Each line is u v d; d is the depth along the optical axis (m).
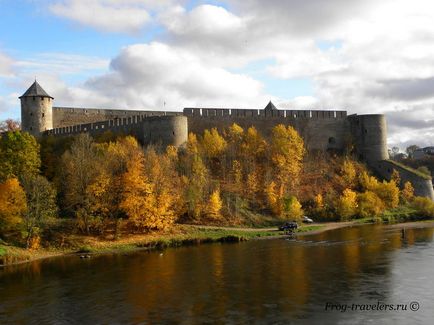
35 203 46.84
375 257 36.06
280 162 72.38
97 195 50.25
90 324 22.83
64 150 68.00
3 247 41.75
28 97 84.81
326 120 88.25
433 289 26.81
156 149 69.31
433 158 151.75
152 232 50.78
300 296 26.14
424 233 49.34
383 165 82.81
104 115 91.88
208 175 65.81
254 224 58.00
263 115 85.12
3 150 56.22
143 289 28.72
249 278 30.62
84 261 39.12
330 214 64.38
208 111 82.50
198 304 25.28
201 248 44.34
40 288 29.70
